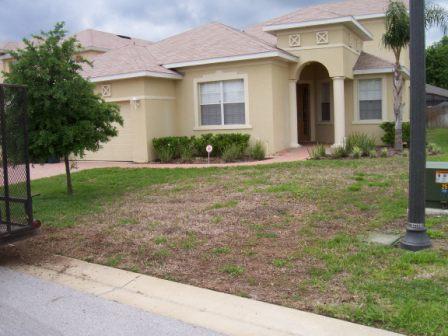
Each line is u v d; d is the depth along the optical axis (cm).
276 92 1708
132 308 505
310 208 870
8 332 451
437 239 660
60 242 761
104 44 2684
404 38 1562
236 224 794
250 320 460
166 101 1811
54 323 471
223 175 1279
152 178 1320
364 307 460
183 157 1655
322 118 2098
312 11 1808
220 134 1684
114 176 1404
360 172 1206
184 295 531
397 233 705
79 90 1059
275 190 1027
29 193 670
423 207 628
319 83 2084
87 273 623
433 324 417
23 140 667
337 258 602
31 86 1010
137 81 1712
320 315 459
